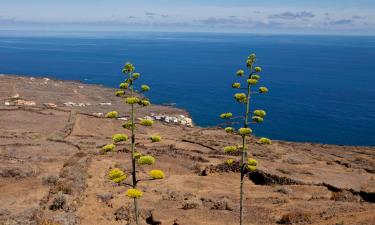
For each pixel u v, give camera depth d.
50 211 31.42
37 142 63.66
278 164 52.91
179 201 34.53
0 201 33.09
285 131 109.06
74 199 34.22
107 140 70.38
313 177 45.16
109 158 54.59
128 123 15.83
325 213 29.39
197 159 57.19
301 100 153.12
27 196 34.75
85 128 80.62
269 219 28.81
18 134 70.06
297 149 74.50
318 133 108.00
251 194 38.75
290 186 41.50
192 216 29.23
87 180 42.44
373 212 27.69
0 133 70.19
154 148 64.88
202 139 77.94
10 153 54.12
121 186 40.59
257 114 19.06
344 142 100.81
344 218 26.61
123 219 30.38
